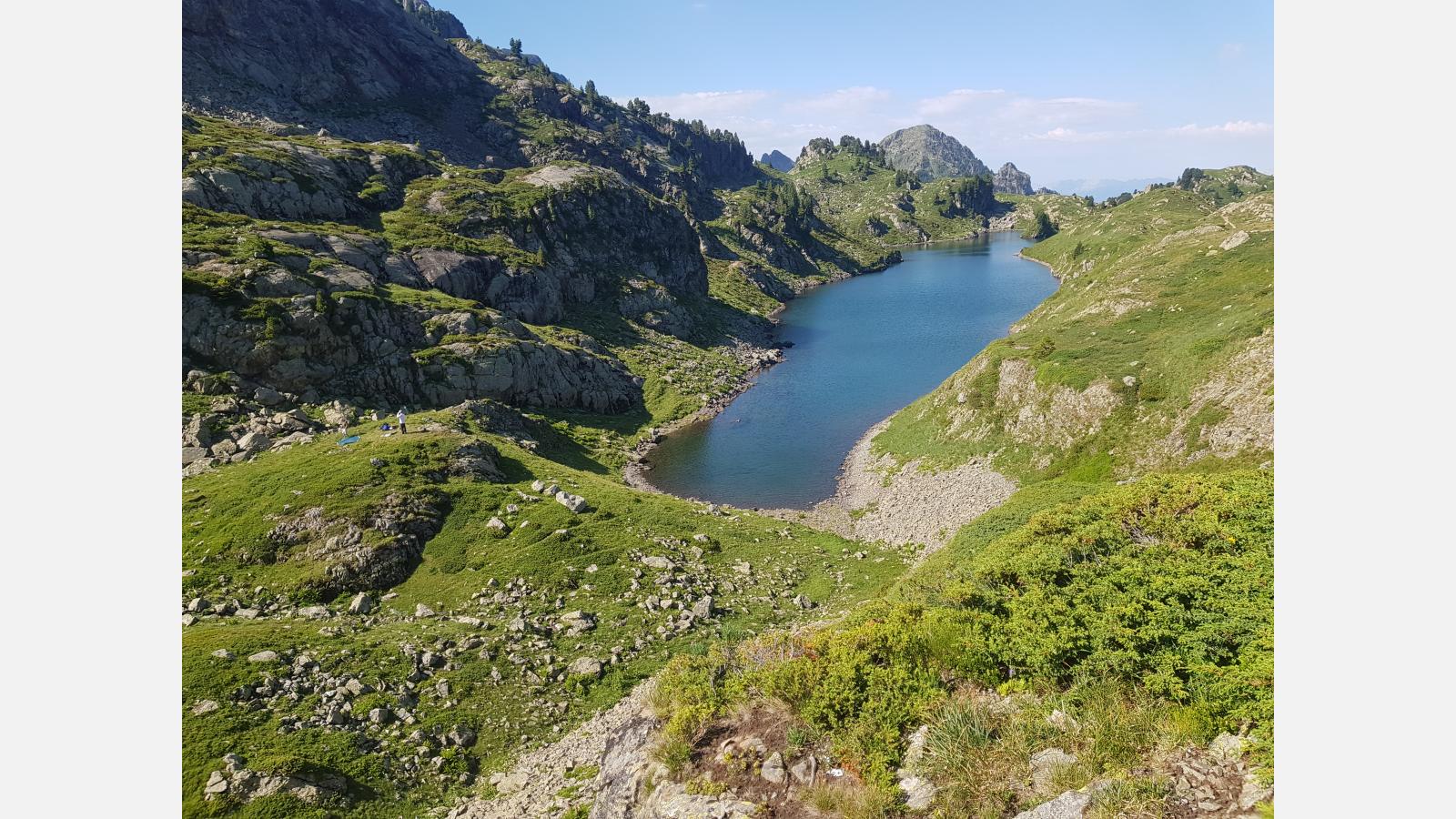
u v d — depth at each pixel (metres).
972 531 36.28
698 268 175.62
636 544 47.41
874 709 15.78
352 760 25.95
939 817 13.10
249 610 37.66
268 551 42.09
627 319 133.50
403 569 42.66
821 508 67.75
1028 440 64.69
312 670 30.75
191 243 74.88
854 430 90.81
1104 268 128.00
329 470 49.47
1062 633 16.56
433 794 25.67
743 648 20.16
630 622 38.31
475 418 70.56
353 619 37.34
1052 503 36.66
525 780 25.98
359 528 43.78
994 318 155.38
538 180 155.38
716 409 103.50
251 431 59.47
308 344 70.75
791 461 80.88
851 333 154.50
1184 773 12.25
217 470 52.81
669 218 172.00
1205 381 56.06
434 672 32.47
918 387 108.88
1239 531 20.45
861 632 18.86
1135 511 24.06
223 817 22.48
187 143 97.94
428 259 103.25
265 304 69.69
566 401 92.69
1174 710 13.73
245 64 194.38
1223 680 13.84
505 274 112.50
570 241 140.88
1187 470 50.50
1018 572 21.00
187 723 26.25
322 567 40.91
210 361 65.62
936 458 70.44
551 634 36.97
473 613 38.75
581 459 79.06
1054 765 13.23
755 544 51.38
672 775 16.08
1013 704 15.47
